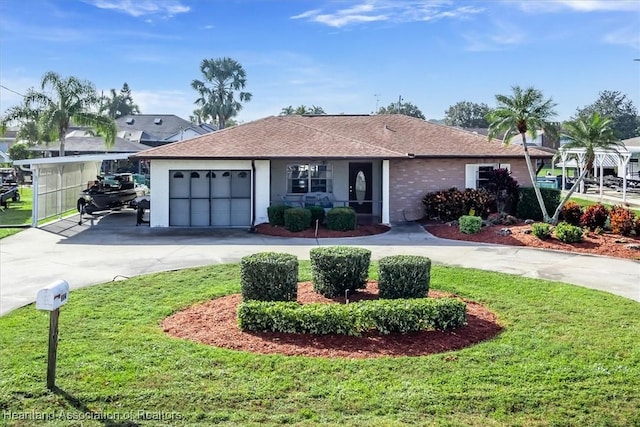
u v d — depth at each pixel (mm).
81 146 42688
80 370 6207
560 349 7051
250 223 20469
